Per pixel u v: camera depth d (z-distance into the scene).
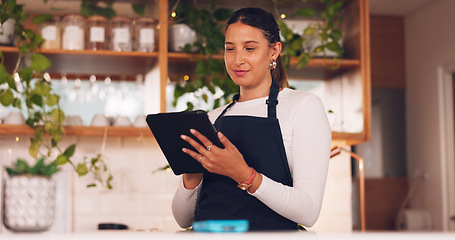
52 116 2.58
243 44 1.53
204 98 2.85
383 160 4.33
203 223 1.12
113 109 2.79
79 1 2.79
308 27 2.90
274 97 1.56
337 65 2.88
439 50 4.03
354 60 2.89
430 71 4.14
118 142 2.88
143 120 2.76
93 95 2.78
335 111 2.99
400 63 4.43
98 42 2.72
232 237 0.80
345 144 3.02
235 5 2.91
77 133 2.66
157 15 2.79
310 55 2.89
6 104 2.56
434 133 4.09
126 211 2.85
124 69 2.85
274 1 2.93
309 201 1.39
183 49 2.77
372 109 4.38
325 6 2.98
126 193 2.86
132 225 2.85
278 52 1.60
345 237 0.82
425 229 3.99
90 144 2.85
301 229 1.53
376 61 4.41
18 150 2.76
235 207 1.47
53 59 2.76
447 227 3.96
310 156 1.45
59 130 2.59
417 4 4.16
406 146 4.38
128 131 2.70
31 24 2.75
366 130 2.82
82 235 0.81
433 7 4.10
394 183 4.32
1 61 2.72
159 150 2.91
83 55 2.70
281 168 1.49
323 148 1.46
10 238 0.82
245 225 1.12
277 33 1.58
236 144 1.53
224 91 2.82
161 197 2.89
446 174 3.99
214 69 2.78
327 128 1.50
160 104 2.70
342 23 3.00
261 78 1.58
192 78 2.88
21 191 1.31
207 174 1.55
